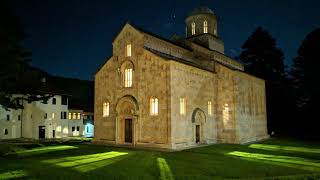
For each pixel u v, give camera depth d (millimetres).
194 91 43000
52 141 54688
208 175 22297
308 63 66375
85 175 21688
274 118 70750
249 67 75312
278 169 25062
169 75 38469
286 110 69938
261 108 57594
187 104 41156
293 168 25625
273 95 70875
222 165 26562
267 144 46875
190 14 58531
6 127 62594
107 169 24031
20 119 64438
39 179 20422
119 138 42938
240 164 27266
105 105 45906
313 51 66000
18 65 34344
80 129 78125
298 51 69125
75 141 54312
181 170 23906
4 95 36156
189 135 40906
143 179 20578
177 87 39469
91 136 76188
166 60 39000
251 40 76312
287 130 69500
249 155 33969
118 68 44531
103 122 45719
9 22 32188
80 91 89688
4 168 24234
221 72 48406
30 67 37594
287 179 20438
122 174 22125
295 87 70250
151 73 40438
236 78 47031
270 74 72938
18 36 33688
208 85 46656
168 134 37594
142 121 40594
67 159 29562
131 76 43438
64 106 72250
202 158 30562
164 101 38656
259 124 55844
